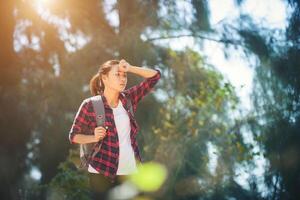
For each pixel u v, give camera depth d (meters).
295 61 11.55
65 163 11.88
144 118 12.02
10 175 11.62
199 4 12.68
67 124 11.81
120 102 4.57
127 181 4.47
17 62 12.26
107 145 4.43
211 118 12.51
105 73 4.55
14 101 11.66
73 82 11.89
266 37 11.98
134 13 12.66
